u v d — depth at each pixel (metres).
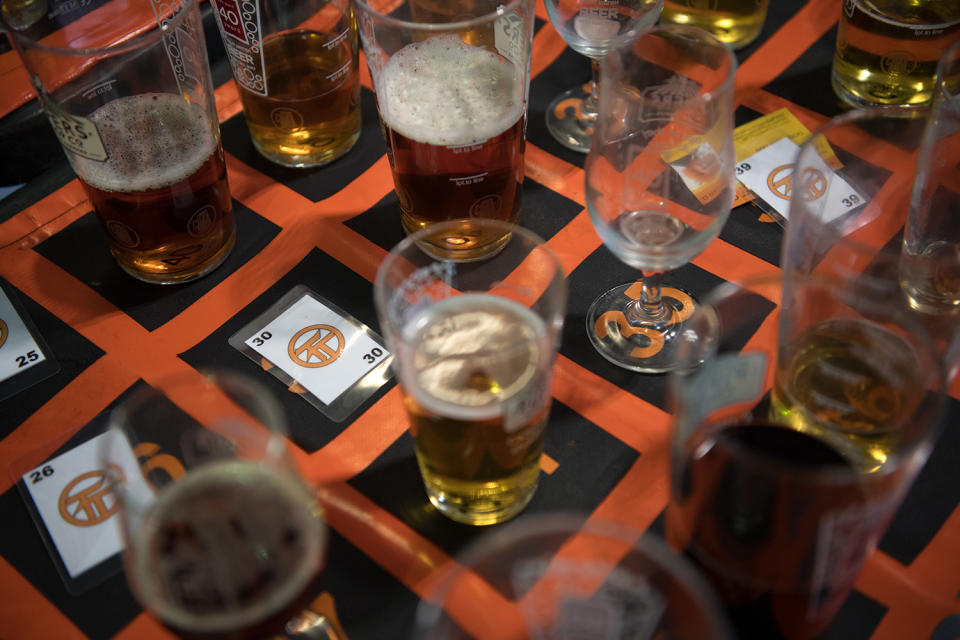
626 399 0.73
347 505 0.68
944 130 0.67
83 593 0.64
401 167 0.76
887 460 0.53
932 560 0.62
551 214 0.87
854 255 0.67
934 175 0.70
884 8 0.86
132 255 0.80
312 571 0.53
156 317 0.81
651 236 0.66
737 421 0.62
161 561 0.51
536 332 0.59
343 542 0.66
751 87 0.97
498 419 0.56
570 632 0.50
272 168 0.94
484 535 0.66
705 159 0.64
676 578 0.45
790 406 0.62
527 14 0.71
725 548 0.52
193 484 0.54
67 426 0.74
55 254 0.87
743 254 0.83
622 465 0.69
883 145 0.73
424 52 0.75
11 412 0.75
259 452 0.54
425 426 0.58
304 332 0.79
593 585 0.49
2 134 0.94
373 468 0.70
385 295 0.57
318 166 0.94
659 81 0.66
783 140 0.91
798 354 0.62
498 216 0.80
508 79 0.74
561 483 0.68
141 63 0.73
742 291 0.64
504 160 0.76
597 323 0.78
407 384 0.57
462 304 0.62
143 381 0.77
